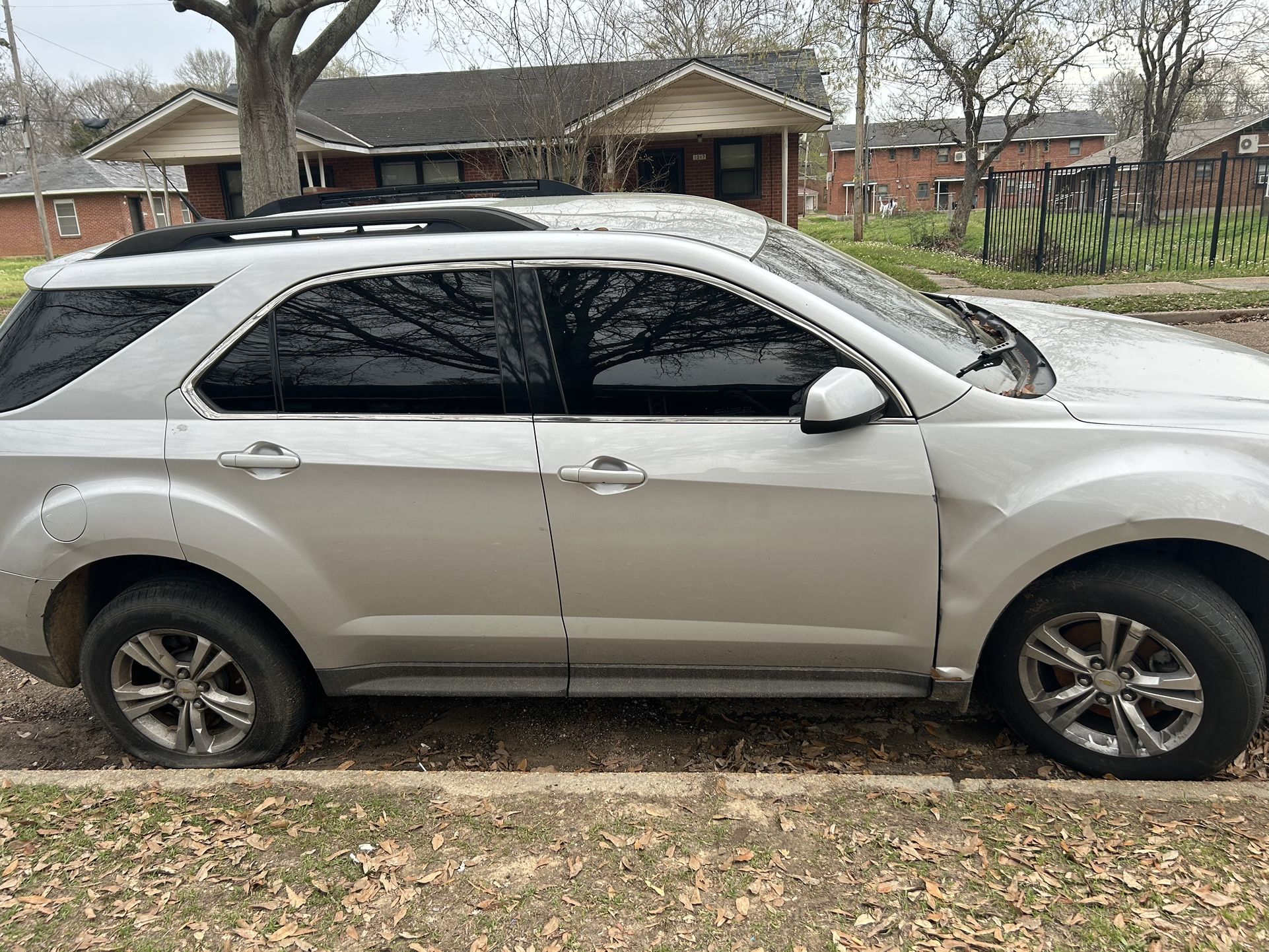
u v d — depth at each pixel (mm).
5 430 2945
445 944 2131
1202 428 2572
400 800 2666
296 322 2850
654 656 2918
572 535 2758
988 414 2637
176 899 2316
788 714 3441
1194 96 38344
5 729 3643
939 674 2787
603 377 2758
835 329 2682
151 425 2877
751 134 20406
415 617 2916
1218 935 2021
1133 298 11789
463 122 20516
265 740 3096
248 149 11742
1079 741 2828
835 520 2666
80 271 2969
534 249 2783
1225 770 2826
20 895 2354
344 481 2787
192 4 10781
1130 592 2604
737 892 2240
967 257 19844
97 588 3197
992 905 2152
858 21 23344
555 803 2615
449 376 2803
